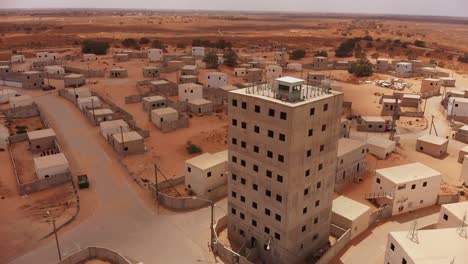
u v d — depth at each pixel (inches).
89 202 2434.8
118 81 5556.1
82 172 2829.7
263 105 1724.9
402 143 3582.7
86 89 4650.6
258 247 1991.9
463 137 3651.6
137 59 7436.0
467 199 2559.1
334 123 1870.1
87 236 2097.7
